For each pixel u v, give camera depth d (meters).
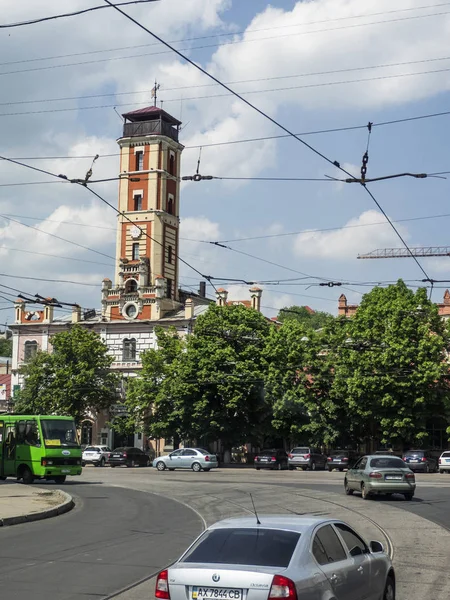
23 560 16.25
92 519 25.33
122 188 87.25
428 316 68.38
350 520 25.47
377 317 69.00
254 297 85.12
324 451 73.50
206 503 31.77
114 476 52.66
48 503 29.16
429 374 65.19
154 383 73.31
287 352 71.38
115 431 80.50
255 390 70.81
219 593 8.55
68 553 17.36
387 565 11.25
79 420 77.12
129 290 86.56
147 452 80.81
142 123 87.56
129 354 85.44
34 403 76.81
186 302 83.81
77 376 76.31
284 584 8.41
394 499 33.97
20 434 44.03
